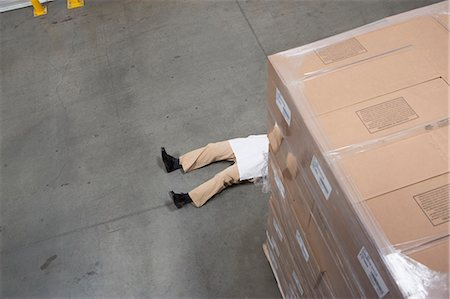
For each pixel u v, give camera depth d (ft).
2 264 5.99
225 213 6.30
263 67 8.41
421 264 2.07
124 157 7.12
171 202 6.48
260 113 7.57
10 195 6.77
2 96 8.32
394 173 2.38
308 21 9.30
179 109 7.77
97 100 8.09
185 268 5.80
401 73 2.83
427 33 3.10
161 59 8.77
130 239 6.12
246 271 5.73
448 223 2.18
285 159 3.37
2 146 7.47
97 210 6.47
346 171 2.41
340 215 2.51
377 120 2.60
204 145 7.18
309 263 3.61
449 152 2.41
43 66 8.87
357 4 9.60
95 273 5.82
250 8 9.77
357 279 2.57
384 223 2.21
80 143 7.39
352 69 2.92
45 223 6.39
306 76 2.93
